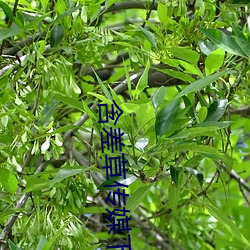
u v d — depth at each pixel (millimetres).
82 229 2428
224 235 4078
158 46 2762
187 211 4023
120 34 2625
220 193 4004
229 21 2908
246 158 4875
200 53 2850
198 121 2621
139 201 2439
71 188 2402
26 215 2521
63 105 3434
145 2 3105
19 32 2393
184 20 2770
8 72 2477
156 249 4332
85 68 3346
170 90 4062
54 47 2496
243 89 2832
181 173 2527
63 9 2555
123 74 3436
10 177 2357
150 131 2418
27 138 2412
